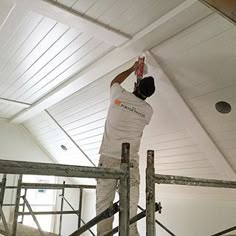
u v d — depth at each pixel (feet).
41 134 15.26
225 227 9.28
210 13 5.06
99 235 5.14
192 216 10.51
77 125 11.82
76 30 6.27
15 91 10.52
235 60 5.68
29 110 12.42
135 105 5.87
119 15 5.56
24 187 7.80
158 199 12.16
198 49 5.87
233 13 3.89
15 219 7.55
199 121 7.52
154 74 7.02
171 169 10.33
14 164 2.44
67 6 5.37
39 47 7.15
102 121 10.42
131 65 7.22
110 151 5.50
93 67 7.66
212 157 8.32
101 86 8.63
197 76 6.48
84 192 17.65
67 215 16.84
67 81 8.96
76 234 3.66
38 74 8.79
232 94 6.38
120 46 6.56
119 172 3.10
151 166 3.40
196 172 9.58
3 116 15.08
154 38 6.03
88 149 13.11
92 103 9.77
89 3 5.26
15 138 15.94
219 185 4.34
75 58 7.56
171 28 5.65
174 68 6.62
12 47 7.24
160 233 11.64
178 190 11.08
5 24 6.26
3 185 9.30
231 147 7.66
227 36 5.32
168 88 7.13
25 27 6.33
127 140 5.58
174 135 8.64
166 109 7.86
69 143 13.79
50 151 16.39
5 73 8.91
